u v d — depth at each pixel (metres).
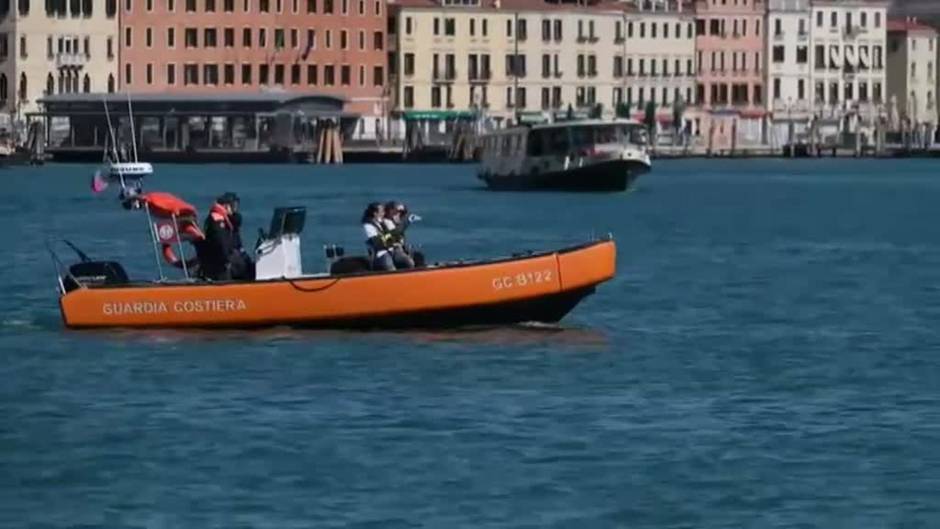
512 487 63.78
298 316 90.31
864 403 77.88
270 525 59.53
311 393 78.50
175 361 85.06
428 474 65.31
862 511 61.38
